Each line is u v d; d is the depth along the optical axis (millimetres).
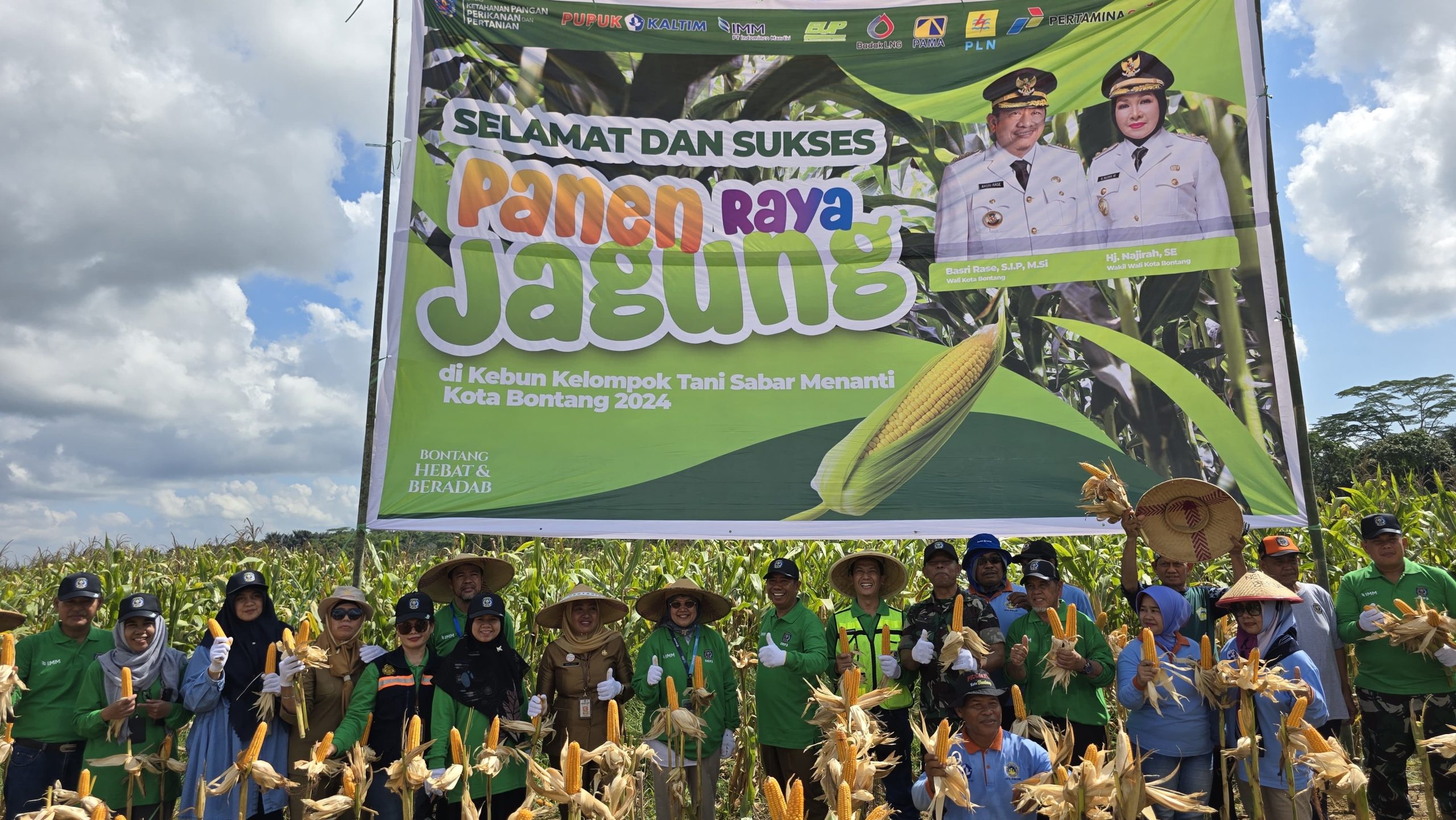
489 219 7785
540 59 8078
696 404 7688
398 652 5031
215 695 4871
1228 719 4664
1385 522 5594
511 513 7348
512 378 7586
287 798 5047
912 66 8242
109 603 7801
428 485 7320
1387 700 5465
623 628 8508
